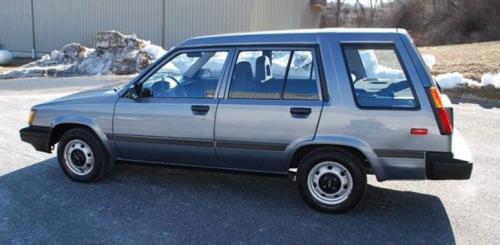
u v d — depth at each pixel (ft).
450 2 120.06
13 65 78.54
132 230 12.95
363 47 13.21
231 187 16.46
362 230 13.04
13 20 93.91
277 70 13.98
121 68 58.54
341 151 13.57
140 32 80.28
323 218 13.83
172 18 77.10
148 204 14.84
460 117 29.37
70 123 16.43
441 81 39.34
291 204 14.90
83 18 85.56
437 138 12.60
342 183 13.76
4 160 19.52
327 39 13.53
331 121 13.26
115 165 18.62
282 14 81.71
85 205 14.71
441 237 12.65
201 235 12.67
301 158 14.37
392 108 12.86
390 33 13.08
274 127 13.82
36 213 14.06
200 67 14.98
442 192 16.07
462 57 54.03
